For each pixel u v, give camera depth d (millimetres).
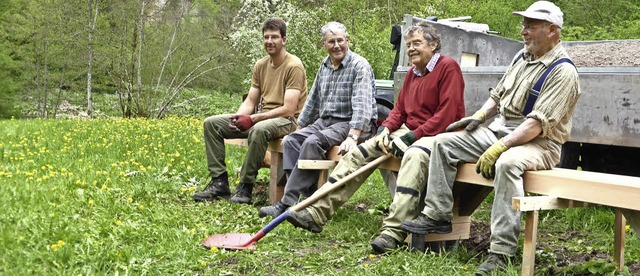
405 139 4762
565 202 3877
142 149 8805
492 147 4090
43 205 5180
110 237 4426
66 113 25844
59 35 23516
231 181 7367
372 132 5840
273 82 6430
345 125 5785
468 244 5051
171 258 4176
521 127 4059
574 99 4125
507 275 3826
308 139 5594
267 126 6137
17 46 26438
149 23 23109
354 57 5785
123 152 8805
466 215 4809
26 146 8938
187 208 5898
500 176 3984
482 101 5973
